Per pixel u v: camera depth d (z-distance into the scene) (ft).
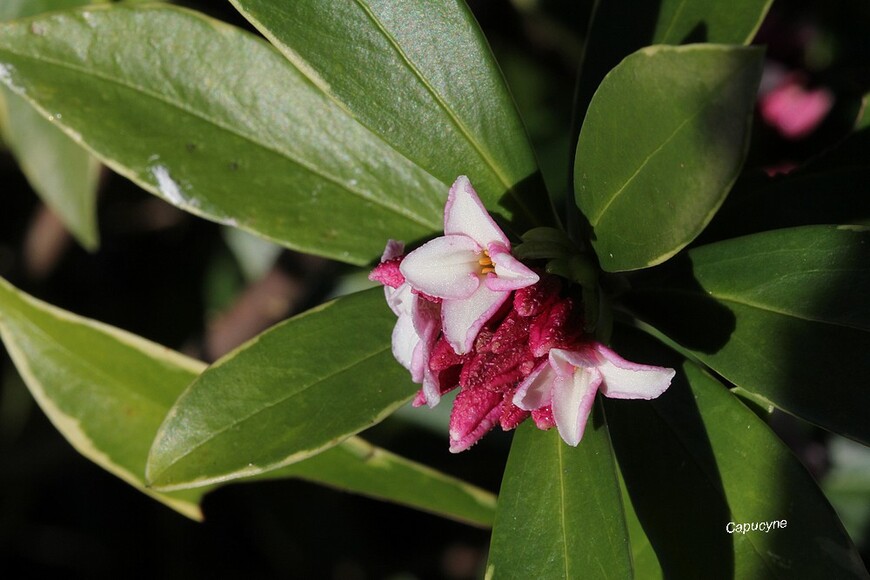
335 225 0.97
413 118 0.91
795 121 1.13
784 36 1.15
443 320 0.86
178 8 0.96
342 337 0.93
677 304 0.91
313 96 0.96
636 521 0.96
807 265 0.89
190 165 0.96
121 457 1.03
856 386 0.87
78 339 1.02
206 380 0.93
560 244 0.89
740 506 0.90
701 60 0.83
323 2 0.90
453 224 0.87
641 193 0.86
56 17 0.95
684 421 0.91
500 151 0.92
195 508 1.03
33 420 1.23
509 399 0.87
